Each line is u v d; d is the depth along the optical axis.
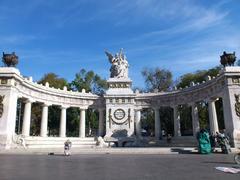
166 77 71.56
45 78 71.69
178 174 12.90
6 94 33.88
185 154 26.92
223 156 23.91
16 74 34.88
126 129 46.53
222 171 13.95
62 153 28.33
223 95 36.53
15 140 33.75
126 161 19.69
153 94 52.44
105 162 18.97
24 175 12.54
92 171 14.05
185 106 62.94
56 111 67.81
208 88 42.59
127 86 49.22
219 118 53.53
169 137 46.78
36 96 44.47
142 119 76.25
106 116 47.38
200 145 27.38
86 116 74.44
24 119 41.81
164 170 14.39
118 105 47.72
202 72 64.94
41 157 23.58
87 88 75.50
